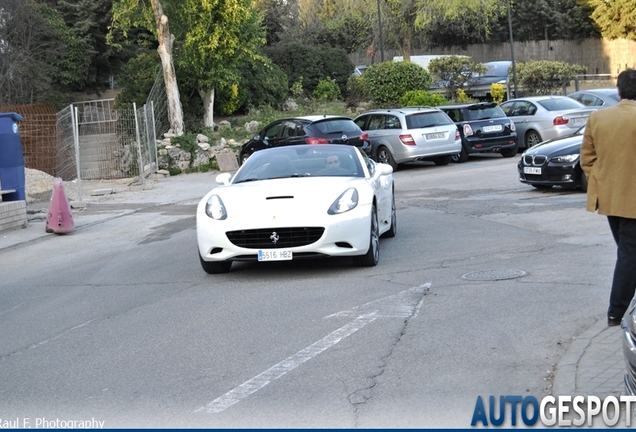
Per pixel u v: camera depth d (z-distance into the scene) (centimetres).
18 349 762
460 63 4372
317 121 2281
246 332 753
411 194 1827
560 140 1683
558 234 1173
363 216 991
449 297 835
